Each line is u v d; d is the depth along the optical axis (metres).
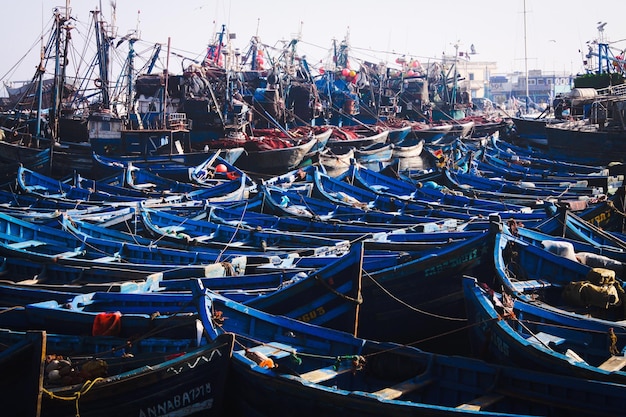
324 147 49.00
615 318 16.39
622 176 39.00
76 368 13.23
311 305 16.09
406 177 39.06
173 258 22.09
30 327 16.62
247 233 24.81
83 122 47.56
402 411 11.27
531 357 12.54
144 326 15.50
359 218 29.02
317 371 13.52
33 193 33.50
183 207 29.55
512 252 17.25
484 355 13.95
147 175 37.78
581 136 47.53
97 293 17.38
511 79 164.25
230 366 13.17
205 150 42.91
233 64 56.41
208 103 46.03
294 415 12.36
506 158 47.31
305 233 25.00
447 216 28.89
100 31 51.91
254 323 15.30
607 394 11.21
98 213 27.80
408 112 73.31
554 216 21.88
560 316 14.52
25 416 11.31
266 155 42.72
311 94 59.75
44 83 66.00
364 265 18.00
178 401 12.48
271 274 18.69
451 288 16.55
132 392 12.11
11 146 44.06
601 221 24.70
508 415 10.57
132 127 45.22
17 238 23.91
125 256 22.81
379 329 17.16
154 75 48.16
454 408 11.17
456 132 63.19
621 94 50.38
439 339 17.33
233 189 34.69
